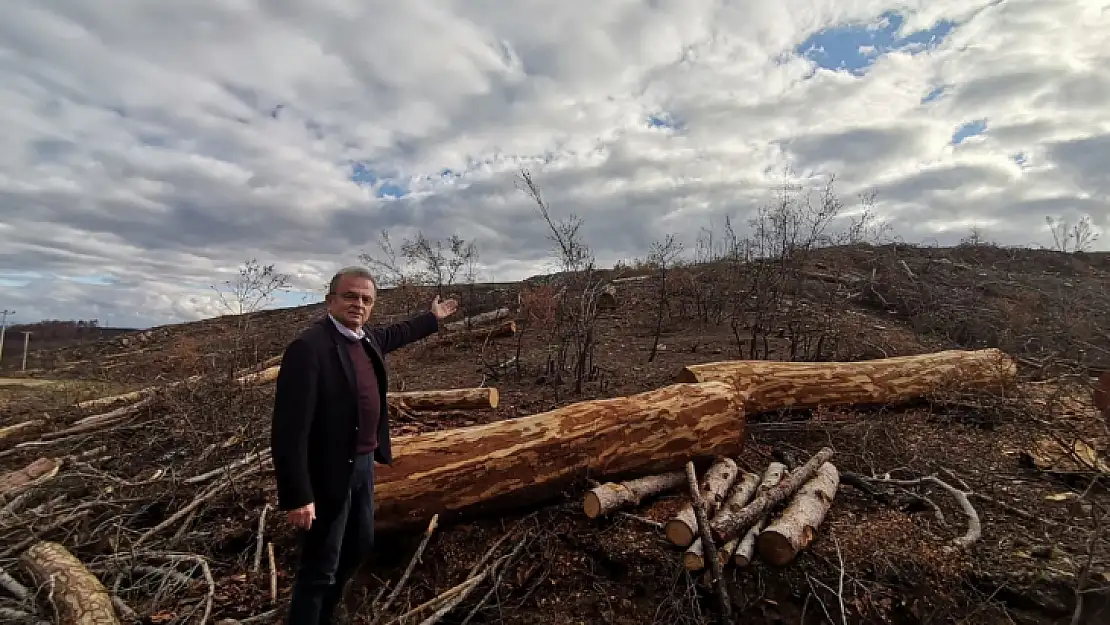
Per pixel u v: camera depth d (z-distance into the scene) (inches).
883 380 226.5
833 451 174.9
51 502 172.6
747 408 212.7
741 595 126.3
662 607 126.0
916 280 417.1
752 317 375.2
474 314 438.3
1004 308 350.6
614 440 160.1
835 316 340.5
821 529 141.7
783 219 358.9
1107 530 136.9
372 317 453.7
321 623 116.3
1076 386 237.8
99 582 136.1
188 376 284.7
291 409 101.9
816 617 122.8
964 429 210.1
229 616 129.9
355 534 114.3
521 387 263.0
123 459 218.7
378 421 117.1
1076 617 114.1
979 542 138.6
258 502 171.5
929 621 119.8
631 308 414.9
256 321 537.0
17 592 131.8
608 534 143.2
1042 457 180.9
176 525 168.1
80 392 310.0
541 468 153.6
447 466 148.3
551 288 374.3
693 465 162.1
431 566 143.7
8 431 246.5
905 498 158.6
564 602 131.3
